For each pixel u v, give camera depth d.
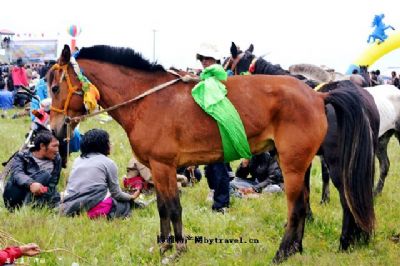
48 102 7.79
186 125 5.31
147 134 5.37
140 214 7.09
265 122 5.31
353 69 15.37
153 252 5.70
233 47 7.35
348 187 5.46
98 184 6.73
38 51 26.11
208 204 7.79
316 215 7.16
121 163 10.28
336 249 6.01
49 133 6.96
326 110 5.70
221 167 7.25
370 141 5.46
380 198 8.19
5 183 7.27
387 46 16.39
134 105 5.49
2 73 24.25
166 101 5.38
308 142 5.28
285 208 7.55
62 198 6.91
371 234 5.89
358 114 5.44
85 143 6.93
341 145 5.50
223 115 5.18
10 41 26.39
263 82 5.41
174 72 5.61
